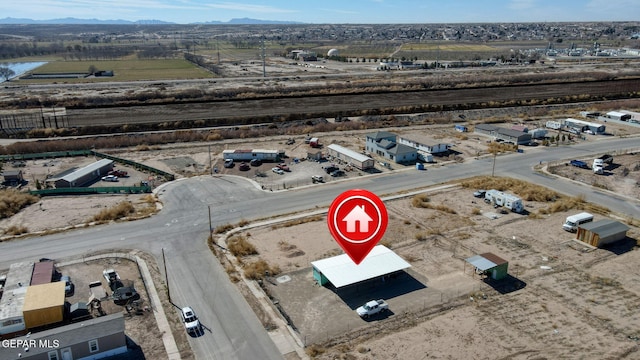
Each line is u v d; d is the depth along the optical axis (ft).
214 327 125.29
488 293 140.97
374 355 114.11
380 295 140.56
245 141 317.83
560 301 136.46
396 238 177.27
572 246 170.40
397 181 239.30
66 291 141.59
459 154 286.66
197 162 272.92
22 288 134.62
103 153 292.61
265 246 171.63
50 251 167.02
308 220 193.16
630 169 255.29
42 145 295.48
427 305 135.13
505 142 310.86
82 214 199.52
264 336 121.60
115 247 170.09
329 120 376.48
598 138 319.68
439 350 115.65
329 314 131.44
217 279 148.97
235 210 203.82
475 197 218.79
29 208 206.49
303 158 277.44
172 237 178.29
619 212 198.90
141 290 142.61
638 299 137.08
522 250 167.53
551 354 114.01
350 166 262.67
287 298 139.33
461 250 167.94
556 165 262.47
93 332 113.50
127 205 203.51
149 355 114.52
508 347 116.57
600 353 114.11
